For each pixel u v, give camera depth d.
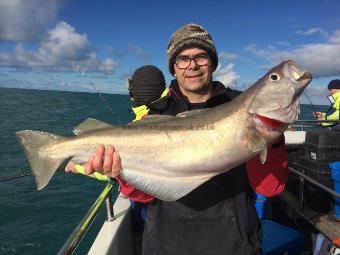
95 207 1.24
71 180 5.00
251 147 1.00
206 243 1.00
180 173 1.07
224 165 1.03
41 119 11.27
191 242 1.01
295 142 2.46
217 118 1.05
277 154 1.02
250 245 1.00
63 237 3.24
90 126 1.20
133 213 1.62
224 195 1.02
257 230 1.05
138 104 2.03
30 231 3.35
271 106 0.98
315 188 1.83
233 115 1.03
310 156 1.91
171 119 1.11
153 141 1.09
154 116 1.13
